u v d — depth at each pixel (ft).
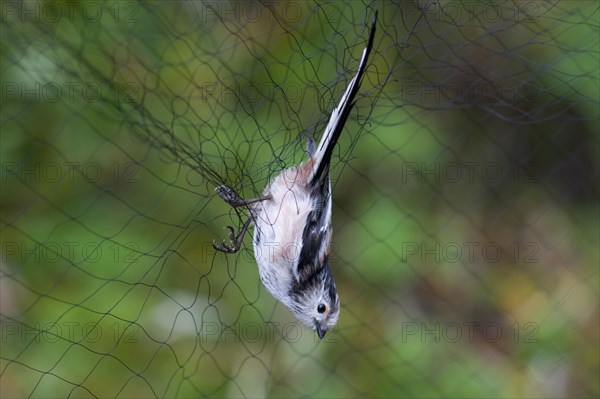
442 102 33.37
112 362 34.12
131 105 30.55
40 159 35.91
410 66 31.48
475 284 41.73
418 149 39.55
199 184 33.47
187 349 34.96
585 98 36.83
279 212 27.55
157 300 35.29
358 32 28.78
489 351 40.55
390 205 39.52
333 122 26.27
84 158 36.09
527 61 33.45
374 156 38.86
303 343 36.55
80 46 30.37
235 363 35.37
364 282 39.40
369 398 36.96
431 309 40.55
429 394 37.83
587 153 43.62
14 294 34.37
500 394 39.22
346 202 39.50
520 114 36.65
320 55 29.84
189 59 31.89
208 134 30.86
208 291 32.42
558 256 44.01
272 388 35.63
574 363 41.11
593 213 44.75
